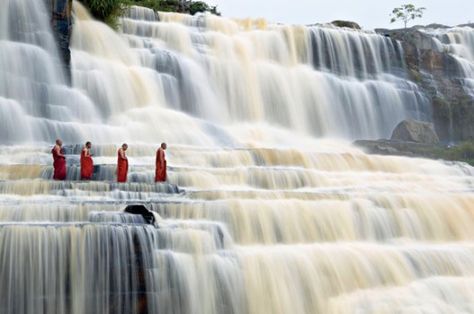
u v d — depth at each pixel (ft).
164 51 150.82
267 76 163.32
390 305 76.02
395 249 82.64
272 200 82.48
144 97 140.15
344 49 179.22
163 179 89.81
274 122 161.17
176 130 130.11
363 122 173.17
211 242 71.41
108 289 65.21
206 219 77.41
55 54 130.72
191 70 152.25
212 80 156.66
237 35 168.45
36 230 63.67
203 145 128.88
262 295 72.33
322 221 84.28
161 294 67.00
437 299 78.54
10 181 79.25
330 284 76.33
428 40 201.46
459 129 188.96
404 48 192.54
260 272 73.05
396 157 118.83
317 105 167.12
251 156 106.93
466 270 83.71
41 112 122.93
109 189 81.71
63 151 100.83
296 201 84.02
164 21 165.17
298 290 74.43
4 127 113.19
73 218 71.56
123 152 88.33
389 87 180.45
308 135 163.84
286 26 173.88
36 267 63.16
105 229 66.03
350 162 113.70
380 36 186.91
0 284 61.93
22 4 129.59
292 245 80.07
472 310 78.23
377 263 79.92
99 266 65.21
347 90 172.96
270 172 97.91
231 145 131.75
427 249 83.92
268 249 76.54
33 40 129.39
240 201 80.02
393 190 100.37
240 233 78.59
